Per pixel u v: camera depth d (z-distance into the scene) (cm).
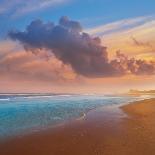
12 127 1836
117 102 4641
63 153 1170
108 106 3653
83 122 2055
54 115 2539
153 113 2541
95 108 3303
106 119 2206
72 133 1609
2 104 4209
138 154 1107
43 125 1920
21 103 4456
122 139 1394
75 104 4119
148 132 1560
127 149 1187
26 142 1384
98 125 1891
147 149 1177
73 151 1195
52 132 1645
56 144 1333
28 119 2250
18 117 2381
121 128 1730
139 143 1289
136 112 2666
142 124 1856
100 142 1348
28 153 1184
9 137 1503
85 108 3319
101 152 1160
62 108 3325
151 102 3900
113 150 1182
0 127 1844
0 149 1254
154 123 1894
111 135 1516
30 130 1722
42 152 1195
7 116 2464
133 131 1605
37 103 4425
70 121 2119
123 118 2242
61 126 1870
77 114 2623
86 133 1600
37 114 2633
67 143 1349
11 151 1220
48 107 3516
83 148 1241
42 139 1454
